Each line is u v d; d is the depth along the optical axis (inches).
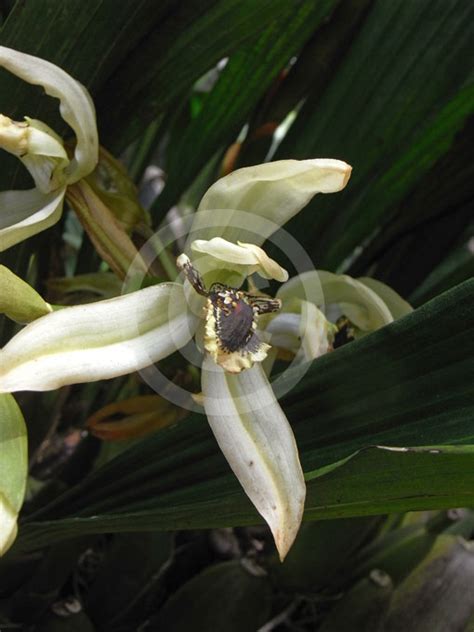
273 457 5.8
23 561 8.6
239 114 9.5
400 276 10.6
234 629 8.9
